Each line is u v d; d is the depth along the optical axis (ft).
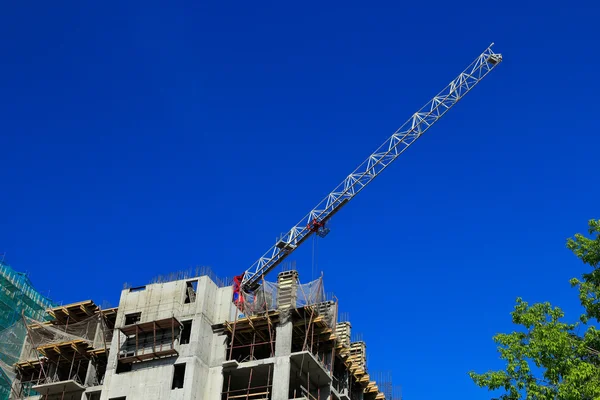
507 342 135.85
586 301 137.59
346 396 230.68
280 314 226.58
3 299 312.71
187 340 226.17
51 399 239.30
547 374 129.59
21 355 262.06
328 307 238.89
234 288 254.47
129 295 244.42
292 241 345.51
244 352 234.17
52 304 345.31
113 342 232.73
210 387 217.36
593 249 142.20
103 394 221.05
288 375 210.79
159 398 213.46
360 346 274.36
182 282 239.09
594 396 121.29
